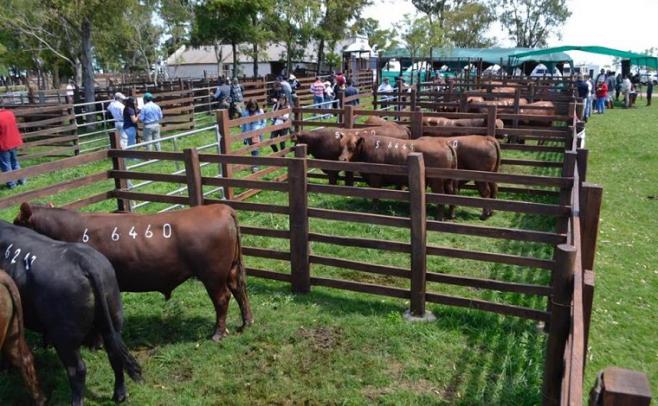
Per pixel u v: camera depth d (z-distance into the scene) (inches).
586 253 164.4
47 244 167.3
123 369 171.9
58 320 157.5
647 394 62.9
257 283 253.6
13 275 163.0
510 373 180.2
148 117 569.0
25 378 156.8
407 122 501.0
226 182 254.5
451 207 350.6
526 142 623.2
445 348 195.6
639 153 562.6
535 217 355.6
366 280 256.4
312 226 335.3
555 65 1603.1
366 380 178.1
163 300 238.7
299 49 1475.1
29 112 577.9
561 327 135.3
